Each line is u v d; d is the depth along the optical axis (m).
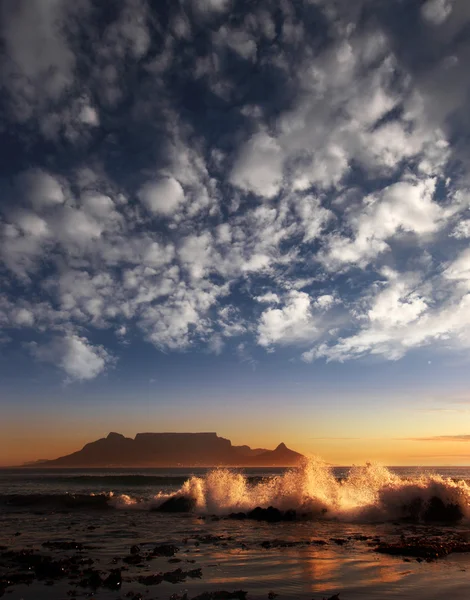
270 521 16.59
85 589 6.92
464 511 16.55
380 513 17.06
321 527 14.88
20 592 6.79
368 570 8.23
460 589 6.80
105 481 45.06
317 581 7.38
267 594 6.58
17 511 20.16
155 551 10.18
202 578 7.62
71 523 16.00
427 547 10.12
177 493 21.36
